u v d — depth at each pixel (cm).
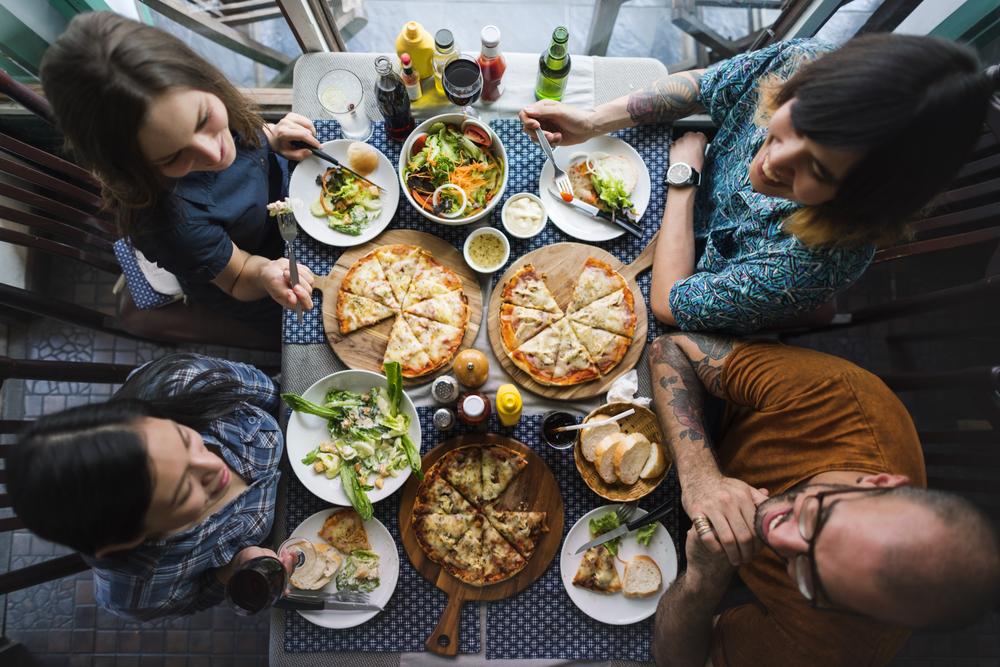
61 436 98
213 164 122
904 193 95
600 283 158
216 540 133
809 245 116
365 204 161
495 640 150
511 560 149
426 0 251
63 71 99
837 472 116
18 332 247
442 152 156
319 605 146
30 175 166
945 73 86
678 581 136
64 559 161
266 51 235
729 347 143
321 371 159
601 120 158
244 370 154
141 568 123
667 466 148
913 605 83
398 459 150
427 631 150
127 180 117
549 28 254
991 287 143
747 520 115
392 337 156
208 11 215
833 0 177
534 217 160
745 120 148
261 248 177
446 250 162
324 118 173
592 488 149
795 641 117
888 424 117
